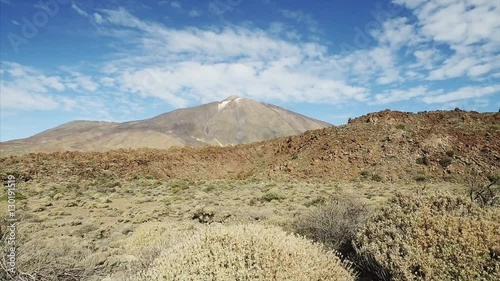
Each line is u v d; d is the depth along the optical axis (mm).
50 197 29547
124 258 8406
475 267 4652
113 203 26641
